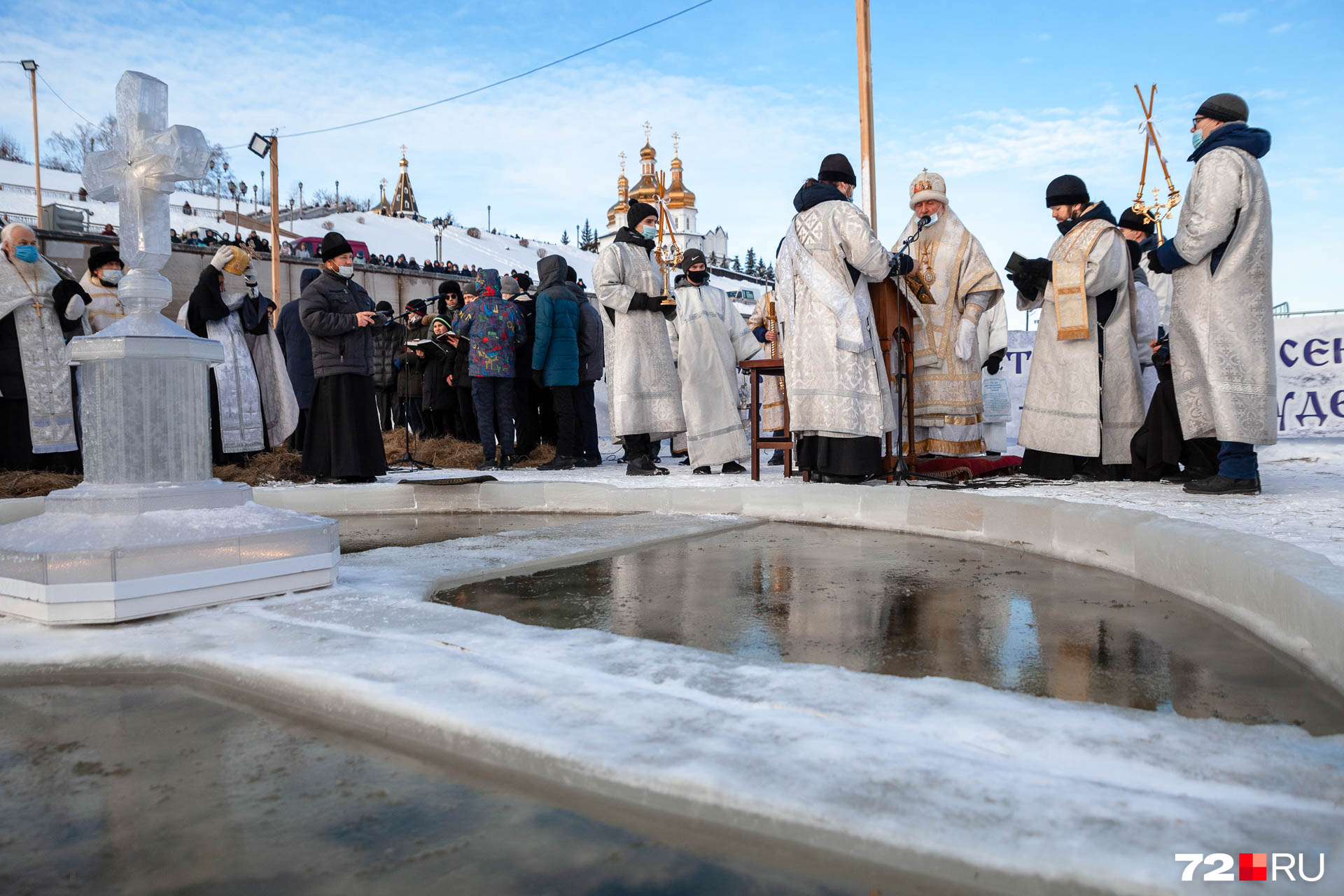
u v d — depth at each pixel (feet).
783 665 5.01
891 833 2.96
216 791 3.73
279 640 5.81
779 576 8.96
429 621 6.30
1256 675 5.40
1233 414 13.23
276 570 7.53
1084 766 3.54
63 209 76.43
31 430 19.01
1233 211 13.15
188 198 268.00
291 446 26.35
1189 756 3.61
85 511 7.23
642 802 3.45
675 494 14.88
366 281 88.53
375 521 14.78
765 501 14.17
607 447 37.24
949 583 8.56
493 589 8.33
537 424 28.45
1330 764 3.53
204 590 7.08
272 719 4.72
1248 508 11.32
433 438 29.99
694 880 2.95
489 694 4.45
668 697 4.37
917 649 6.07
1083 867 2.71
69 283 19.39
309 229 269.03
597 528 12.37
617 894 2.84
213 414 20.97
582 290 27.45
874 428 16.10
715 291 21.12
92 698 5.16
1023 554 10.50
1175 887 2.59
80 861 3.11
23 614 6.82
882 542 11.58
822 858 3.07
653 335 21.01
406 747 4.25
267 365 22.50
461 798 3.64
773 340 24.82
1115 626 6.72
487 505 16.03
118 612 6.60
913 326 19.51
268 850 3.18
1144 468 16.61
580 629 6.07
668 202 207.00
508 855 3.14
